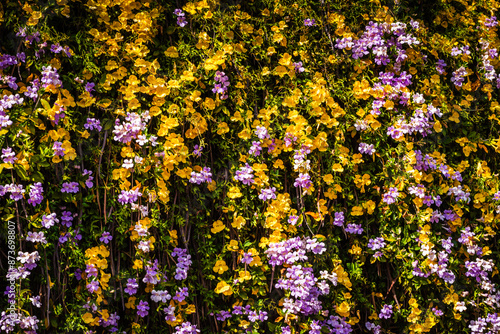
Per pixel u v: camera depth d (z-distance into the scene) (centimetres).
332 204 338
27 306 312
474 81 361
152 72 328
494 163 356
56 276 315
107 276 317
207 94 335
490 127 358
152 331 323
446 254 339
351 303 334
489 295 344
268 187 333
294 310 327
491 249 350
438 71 352
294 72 340
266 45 342
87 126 320
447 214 345
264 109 336
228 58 336
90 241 320
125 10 327
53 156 315
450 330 343
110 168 323
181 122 329
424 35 353
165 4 334
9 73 318
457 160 353
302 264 332
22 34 318
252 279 329
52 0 321
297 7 343
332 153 338
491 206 349
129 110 326
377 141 342
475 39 362
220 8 340
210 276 327
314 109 337
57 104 317
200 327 327
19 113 315
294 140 334
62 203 319
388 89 343
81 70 324
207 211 330
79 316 316
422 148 347
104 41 326
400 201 340
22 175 312
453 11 358
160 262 323
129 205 323
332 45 345
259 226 333
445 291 342
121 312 322
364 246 338
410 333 338
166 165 324
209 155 333
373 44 346
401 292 340
